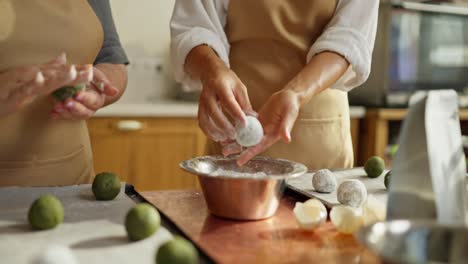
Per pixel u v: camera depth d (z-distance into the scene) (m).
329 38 0.99
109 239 0.62
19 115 0.93
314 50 0.99
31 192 0.82
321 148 1.15
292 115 0.81
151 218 0.62
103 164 1.83
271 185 0.71
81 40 0.99
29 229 0.66
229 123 0.85
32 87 0.73
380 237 0.49
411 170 0.59
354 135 2.09
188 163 0.79
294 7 1.09
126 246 0.60
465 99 2.17
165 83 2.31
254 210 0.72
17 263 0.55
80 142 1.02
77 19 0.98
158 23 2.27
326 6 1.08
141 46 2.25
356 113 2.03
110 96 0.89
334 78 0.95
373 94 2.09
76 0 1.00
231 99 0.82
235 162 0.86
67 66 0.74
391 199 0.60
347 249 0.62
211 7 1.09
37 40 0.95
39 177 0.97
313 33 1.10
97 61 1.07
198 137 1.96
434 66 2.14
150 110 1.85
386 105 2.05
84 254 0.57
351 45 0.98
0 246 0.59
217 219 0.73
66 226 0.67
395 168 0.60
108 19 1.08
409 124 0.60
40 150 0.96
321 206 0.70
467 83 2.23
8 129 0.93
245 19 1.10
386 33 2.01
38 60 0.95
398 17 2.02
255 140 0.78
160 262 0.50
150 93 2.29
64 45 0.97
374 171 0.98
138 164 1.88
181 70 1.07
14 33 0.92
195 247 0.62
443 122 0.61
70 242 0.61
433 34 2.11
